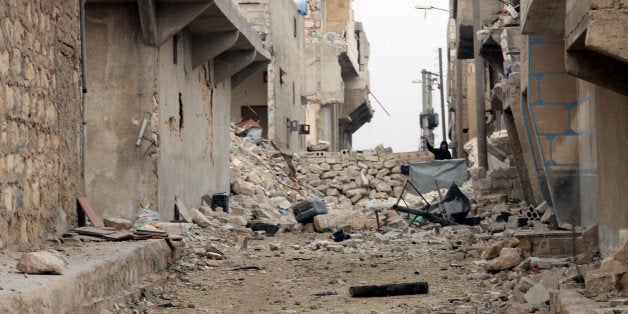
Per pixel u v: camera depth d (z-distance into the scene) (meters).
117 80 17.16
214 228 19.05
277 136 36.97
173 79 18.70
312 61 48.88
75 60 12.70
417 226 20.86
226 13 19.08
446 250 15.96
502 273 11.91
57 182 11.75
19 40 10.20
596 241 12.18
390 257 15.14
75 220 12.55
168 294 11.00
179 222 18.48
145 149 17.14
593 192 12.84
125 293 9.73
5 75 9.67
